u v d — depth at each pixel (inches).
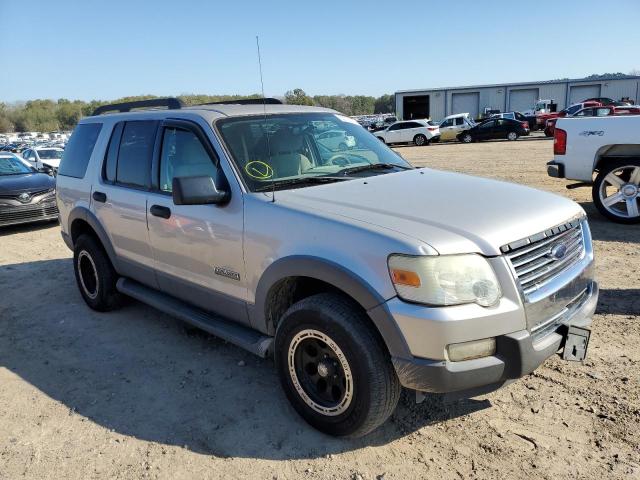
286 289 129.6
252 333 137.8
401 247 101.1
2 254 314.8
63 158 216.4
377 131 1386.6
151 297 172.9
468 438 118.6
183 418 132.3
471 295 100.0
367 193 128.8
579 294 123.3
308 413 122.6
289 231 119.5
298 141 153.8
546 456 111.2
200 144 146.8
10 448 123.3
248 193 132.2
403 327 101.1
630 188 285.4
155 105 186.9
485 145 1118.4
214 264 140.8
